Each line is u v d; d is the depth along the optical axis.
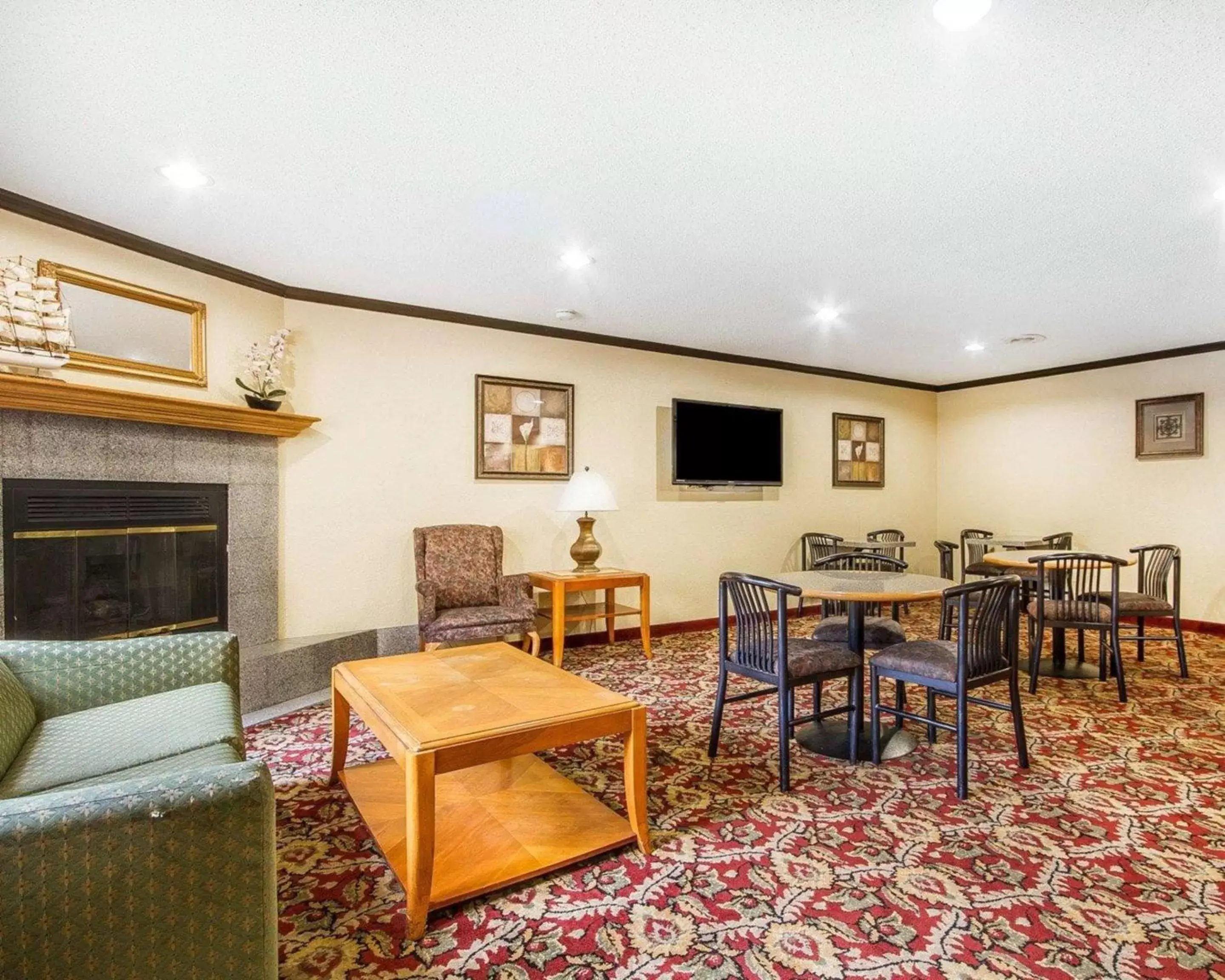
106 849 1.08
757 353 5.60
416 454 4.32
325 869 1.93
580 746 2.87
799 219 2.88
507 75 1.89
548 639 4.81
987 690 3.75
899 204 2.73
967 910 1.74
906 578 3.16
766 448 5.71
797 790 2.45
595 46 1.77
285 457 3.88
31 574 2.79
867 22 1.66
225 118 2.12
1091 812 2.28
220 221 2.94
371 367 4.17
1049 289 3.83
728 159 2.37
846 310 4.29
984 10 1.59
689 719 3.25
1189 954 1.57
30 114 2.10
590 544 4.58
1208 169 2.41
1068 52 1.76
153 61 1.83
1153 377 5.47
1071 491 5.98
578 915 1.72
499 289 3.93
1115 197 2.64
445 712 1.91
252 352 3.64
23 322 2.57
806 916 1.71
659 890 1.83
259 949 1.18
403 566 4.27
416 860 1.64
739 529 5.73
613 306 4.26
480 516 4.55
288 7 1.63
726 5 1.61
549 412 4.80
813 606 6.14
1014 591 2.61
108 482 3.03
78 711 2.03
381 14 1.65
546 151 2.32
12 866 1.03
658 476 5.33
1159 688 3.74
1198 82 1.89
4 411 2.68
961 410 6.88
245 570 3.64
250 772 1.19
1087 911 1.73
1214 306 4.16
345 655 3.87
